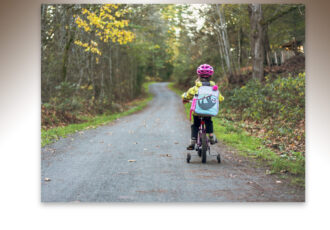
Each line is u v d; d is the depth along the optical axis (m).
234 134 8.07
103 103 18.28
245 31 21.55
